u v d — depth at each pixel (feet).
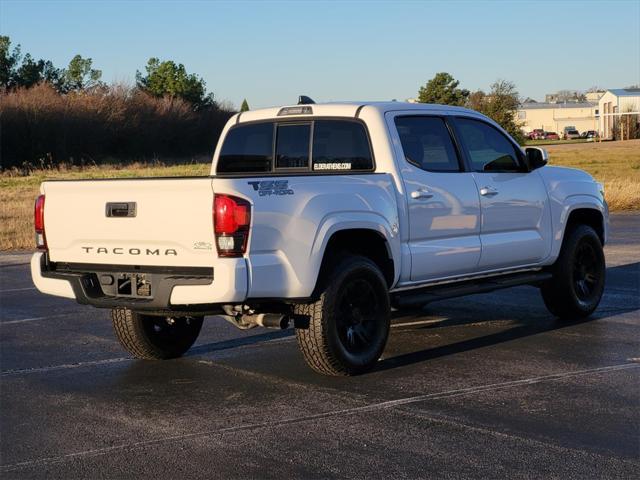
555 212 28.07
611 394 19.88
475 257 25.32
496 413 18.53
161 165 218.18
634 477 14.70
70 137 222.07
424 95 233.96
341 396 20.20
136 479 15.11
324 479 14.90
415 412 18.74
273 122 25.81
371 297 22.29
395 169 23.39
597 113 481.46
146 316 23.80
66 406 19.98
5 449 16.92
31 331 29.45
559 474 14.88
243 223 19.47
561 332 27.14
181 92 345.92
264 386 21.35
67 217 21.77
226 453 16.35
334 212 21.34
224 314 21.07
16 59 319.68
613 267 41.60
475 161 25.93
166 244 20.13
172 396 20.65
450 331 27.68
